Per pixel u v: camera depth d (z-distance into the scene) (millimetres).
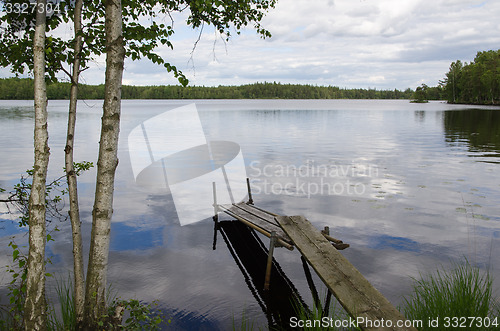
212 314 5012
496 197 10656
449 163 16250
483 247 7133
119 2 3355
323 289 5777
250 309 5172
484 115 54781
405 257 6723
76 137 26922
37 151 3268
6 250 6973
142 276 6125
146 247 7406
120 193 11625
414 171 14594
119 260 6758
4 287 5441
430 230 8109
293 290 5754
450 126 36500
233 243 7781
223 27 5008
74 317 3775
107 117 3371
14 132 29578
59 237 7684
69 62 3838
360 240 7590
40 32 3293
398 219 8898
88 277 3467
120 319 3625
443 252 6922
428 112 68312
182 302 5324
